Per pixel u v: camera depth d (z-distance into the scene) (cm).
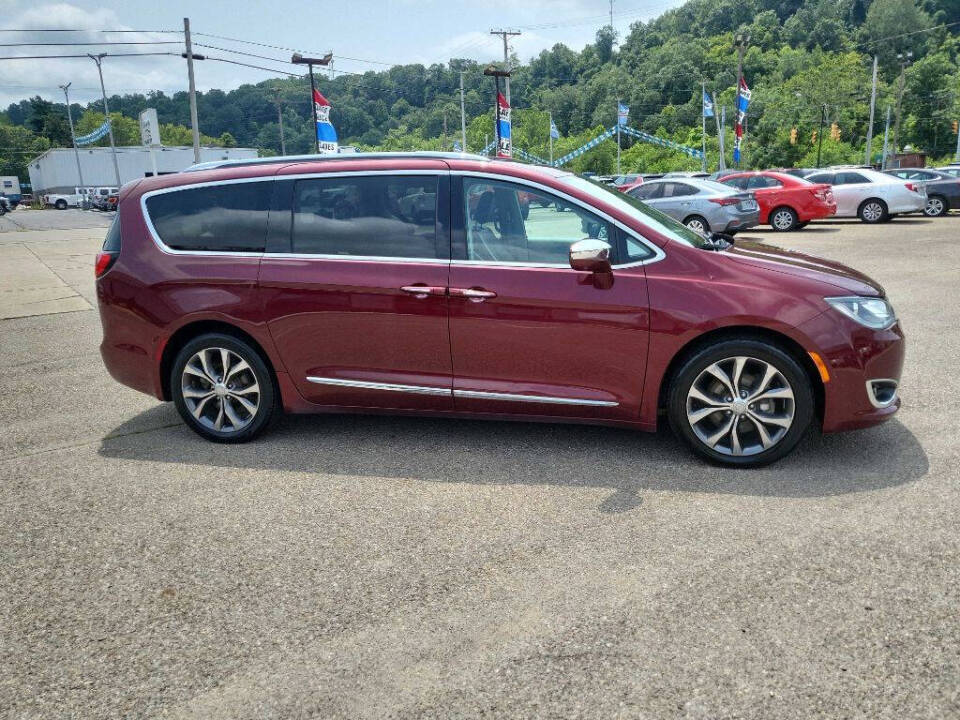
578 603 270
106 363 468
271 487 385
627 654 240
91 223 3578
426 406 422
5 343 780
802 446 415
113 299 456
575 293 388
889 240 1532
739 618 256
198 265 440
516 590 281
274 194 436
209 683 237
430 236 411
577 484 375
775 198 1867
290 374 436
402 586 287
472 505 356
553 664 237
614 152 11719
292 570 302
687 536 316
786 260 402
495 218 404
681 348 381
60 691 236
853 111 9638
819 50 13238
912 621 251
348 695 228
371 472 400
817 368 371
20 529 346
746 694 221
